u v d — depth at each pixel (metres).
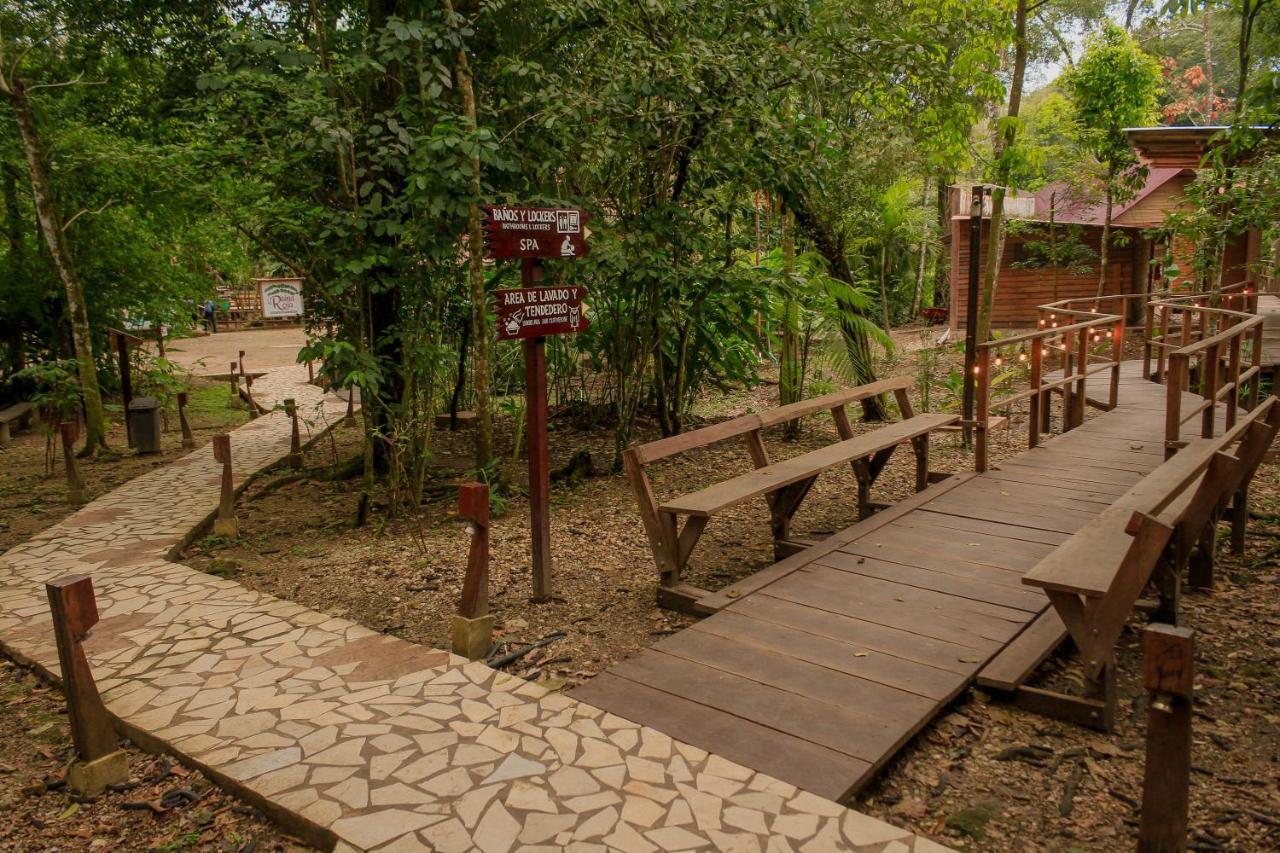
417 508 7.22
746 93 7.79
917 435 6.91
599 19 7.96
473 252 7.50
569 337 11.25
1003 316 19.48
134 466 10.27
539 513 5.16
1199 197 11.10
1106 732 3.62
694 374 11.20
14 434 12.93
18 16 9.76
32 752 3.87
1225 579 5.35
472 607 4.43
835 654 4.07
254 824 3.14
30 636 4.92
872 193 12.55
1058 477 6.98
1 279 12.77
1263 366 10.85
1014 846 2.94
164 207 11.41
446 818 2.95
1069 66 16.16
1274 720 3.70
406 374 7.60
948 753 3.50
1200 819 3.05
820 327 10.62
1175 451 6.87
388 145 7.38
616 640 4.62
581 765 3.24
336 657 4.39
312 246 7.83
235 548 6.91
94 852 3.06
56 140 10.72
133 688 4.09
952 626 4.33
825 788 3.05
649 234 8.35
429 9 7.14
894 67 8.59
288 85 6.88
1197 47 30.41
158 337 16.05
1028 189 17.09
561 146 8.12
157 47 9.54
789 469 5.69
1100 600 3.50
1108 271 18.97
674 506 4.95
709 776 3.14
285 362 22.27
